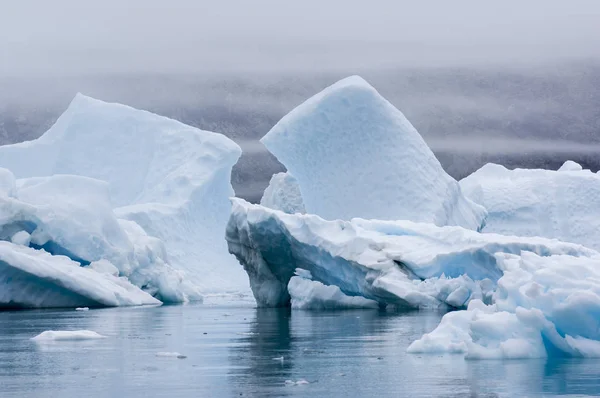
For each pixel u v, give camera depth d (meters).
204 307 102.56
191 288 125.00
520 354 43.97
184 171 166.50
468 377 38.78
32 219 108.69
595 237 182.00
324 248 93.06
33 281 98.56
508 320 45.09
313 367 43.22
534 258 46.94
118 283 111.88
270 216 95.44
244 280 161.75
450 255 87.88
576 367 41.22
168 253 154.25
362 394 35.12
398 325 68.81
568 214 186.00
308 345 53.81
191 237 161.00
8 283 97.19
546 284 44.94
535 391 35.12
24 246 107.06
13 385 38.47
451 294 86.06
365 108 128.75
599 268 45.47
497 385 36.59
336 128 129.00
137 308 100.81
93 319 80.19
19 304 99.25
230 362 45.47
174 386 37.72
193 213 163.38
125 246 118.31
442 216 129.75
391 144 130.38
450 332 48.84
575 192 187.62
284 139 129.25
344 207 130.50
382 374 40.34
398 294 87.69
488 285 84.75
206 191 166.50
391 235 97.25
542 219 187.00
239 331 64.56
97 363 45.47
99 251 114.12
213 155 168.62
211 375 40.84
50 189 115.94
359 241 92.19
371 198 129.88
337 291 93.38
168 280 121.69
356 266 91.56
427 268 89.25
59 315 86.81
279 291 101.56
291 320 76.00
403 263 91.00
